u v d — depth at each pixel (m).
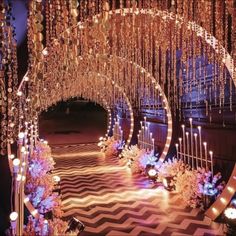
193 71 7.14
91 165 11.69
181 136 8.64
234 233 4.90
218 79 6.38
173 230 5.34
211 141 7.15
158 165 8.95
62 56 5.21
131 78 10.70
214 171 7.09
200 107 7.49
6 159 3.76
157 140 10.52
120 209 6.50
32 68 3.69
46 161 8.90
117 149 13.77
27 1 2.84
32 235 3.98
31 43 3.17
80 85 13.87
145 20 5.35
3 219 3.70
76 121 29.64
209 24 4.83
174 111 8.78
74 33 4.13
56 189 7.55
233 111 6.13
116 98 14.73
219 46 4.84
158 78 8.54
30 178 5.68
